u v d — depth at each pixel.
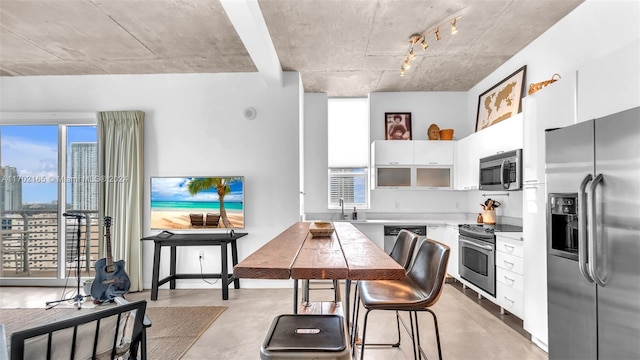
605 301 1.73
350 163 5.61
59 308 3.61
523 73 3.83
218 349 2.71
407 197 5.44
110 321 1.36
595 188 1.76
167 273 4.52
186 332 3.03
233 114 4.57
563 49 3.21
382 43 3.70
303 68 4.44
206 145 4.56
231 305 3.77
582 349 1.91
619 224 1.64
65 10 2.99
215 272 4.52
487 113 4.66
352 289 4.37
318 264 1.41
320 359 1.14
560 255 2.10
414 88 5.27
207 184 4.48
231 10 2.59
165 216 4.47
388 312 3.52
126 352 1.52
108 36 3.49
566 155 2.04
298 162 4.54
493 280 3.44
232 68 4.43
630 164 1.58
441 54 4.01
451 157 5.04
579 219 1.83
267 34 3.34
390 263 1.43
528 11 3.08
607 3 2.72
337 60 4.17
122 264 3.63
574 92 2.31
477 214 5.05
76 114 4.53
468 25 3.32
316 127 5.42
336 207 5.56
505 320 3.29
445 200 5.42
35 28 3.30
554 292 2.16
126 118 4.44
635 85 1.88
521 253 2.98
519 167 3.28
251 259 1.52
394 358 2.52
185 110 4.57
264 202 4.54
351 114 5.69
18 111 4.54
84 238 4.61
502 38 3.60
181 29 3.35
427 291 1.95
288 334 1.28
